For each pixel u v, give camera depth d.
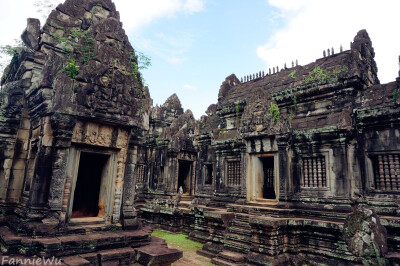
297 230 10.37
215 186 16.56
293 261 9.80
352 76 11.90
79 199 10.75
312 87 13.19
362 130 11.21
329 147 11.52
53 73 8.42
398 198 9.90
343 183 10.87
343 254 9.34
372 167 10.88
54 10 11.25
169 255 7.59
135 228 9.32
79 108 8.22
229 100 18.27
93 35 10.35
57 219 7.66
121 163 9.45
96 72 8.75
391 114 10.27
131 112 9.57
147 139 23.80
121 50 10.23
